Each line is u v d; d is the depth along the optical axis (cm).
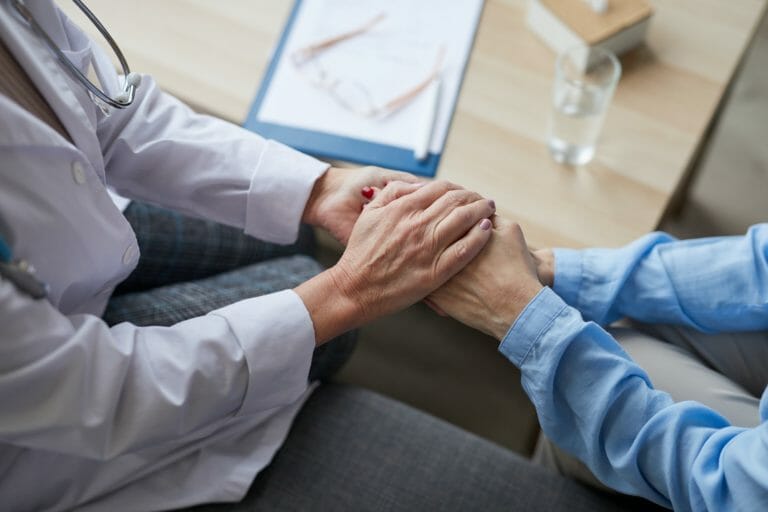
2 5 63
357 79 100
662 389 84
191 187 90
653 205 90
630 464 72
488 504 86
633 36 99
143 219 101
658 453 71
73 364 63
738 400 84
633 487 76
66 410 64
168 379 71
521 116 97
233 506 84
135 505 80
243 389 75
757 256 82
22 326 60
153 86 90
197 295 94
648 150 94
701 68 99
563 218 90
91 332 66
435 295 85
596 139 95
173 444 80
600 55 97
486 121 96
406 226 82
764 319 85
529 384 77
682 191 153
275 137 96
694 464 68
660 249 86
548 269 86
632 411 73
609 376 73
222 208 93
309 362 78
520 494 87
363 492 86
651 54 101
